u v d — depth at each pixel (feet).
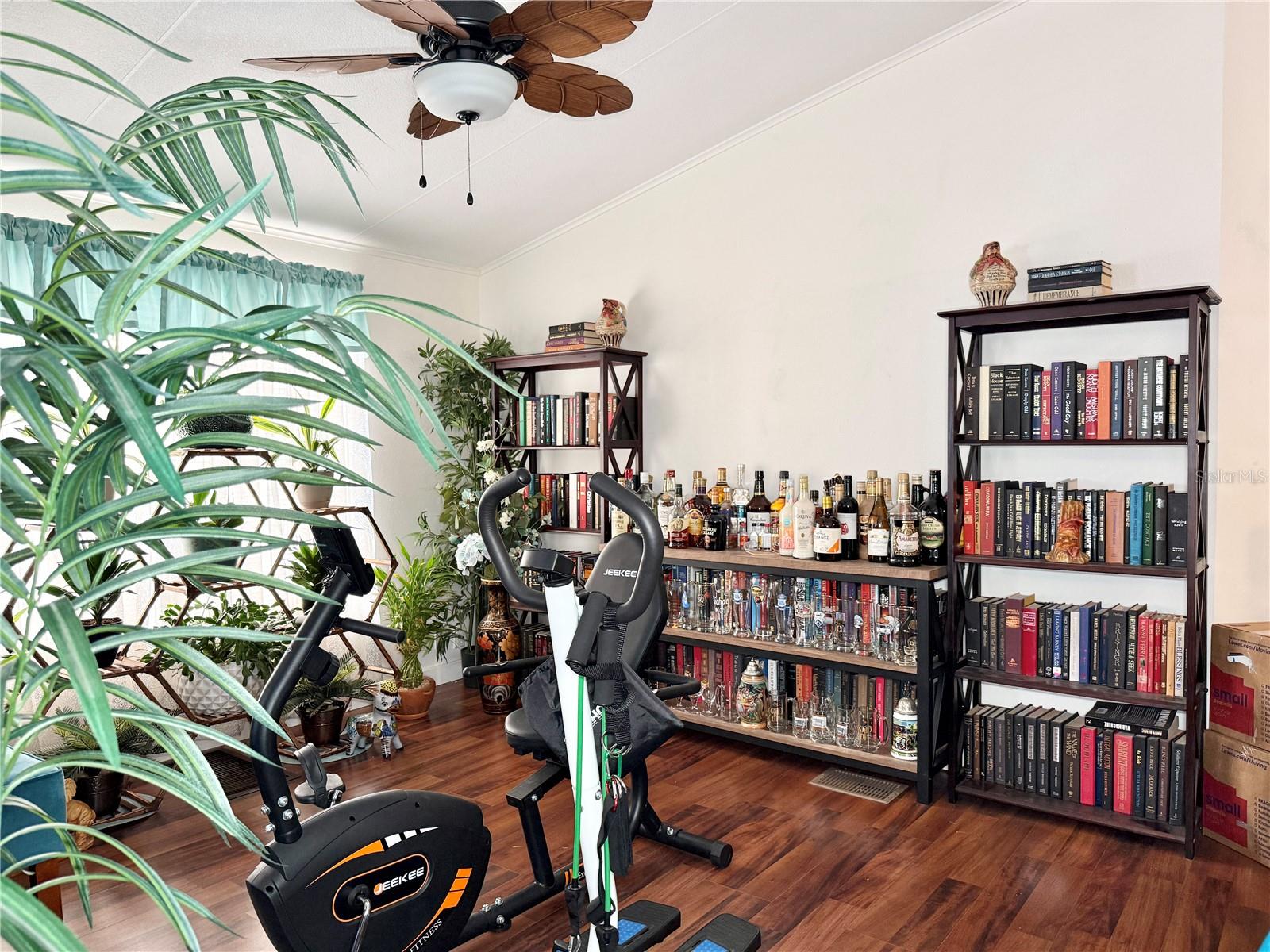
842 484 11.90
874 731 11.29
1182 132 9.87
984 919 7.80
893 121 11.93
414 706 13.88
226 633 3.16
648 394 14.71
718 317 13.78
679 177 14.12
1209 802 9.37
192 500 12.66
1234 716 9.08
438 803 6.72
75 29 7.82
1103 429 9.73
